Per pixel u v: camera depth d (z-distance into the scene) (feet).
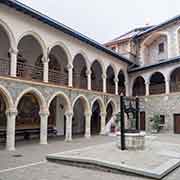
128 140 41.70
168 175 27.48
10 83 48.62
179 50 87.56
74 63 82.74
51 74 72.95
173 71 83.82
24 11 50.85
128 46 101.04
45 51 57.77
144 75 90.53
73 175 27.07
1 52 59.88
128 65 94.43
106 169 29.14
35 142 58.95
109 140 62.90
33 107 69.46
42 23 56.70
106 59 81.46
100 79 92.02
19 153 42.63
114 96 85.05
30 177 26.20
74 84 82.12
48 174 27.50
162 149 42.86
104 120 79.71
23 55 66.18
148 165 29.63
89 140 63.26
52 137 71.77
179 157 35.14
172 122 80.18
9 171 29.12
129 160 32.48
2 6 47.67
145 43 99.40
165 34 91.40
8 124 48.14
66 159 33.09
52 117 76.69
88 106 71.87
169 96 81.71
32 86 53.88
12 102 48.70
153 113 86.84
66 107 64.13
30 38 66.03
